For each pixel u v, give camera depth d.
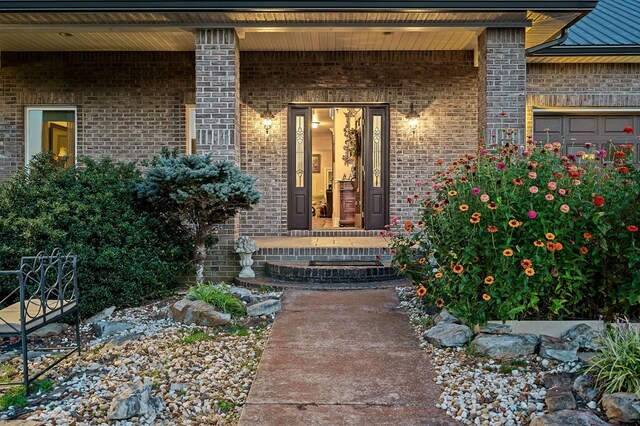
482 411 3.47
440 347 4.62
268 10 6.89
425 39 8.64
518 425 3.30
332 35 8.40
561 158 4.99
